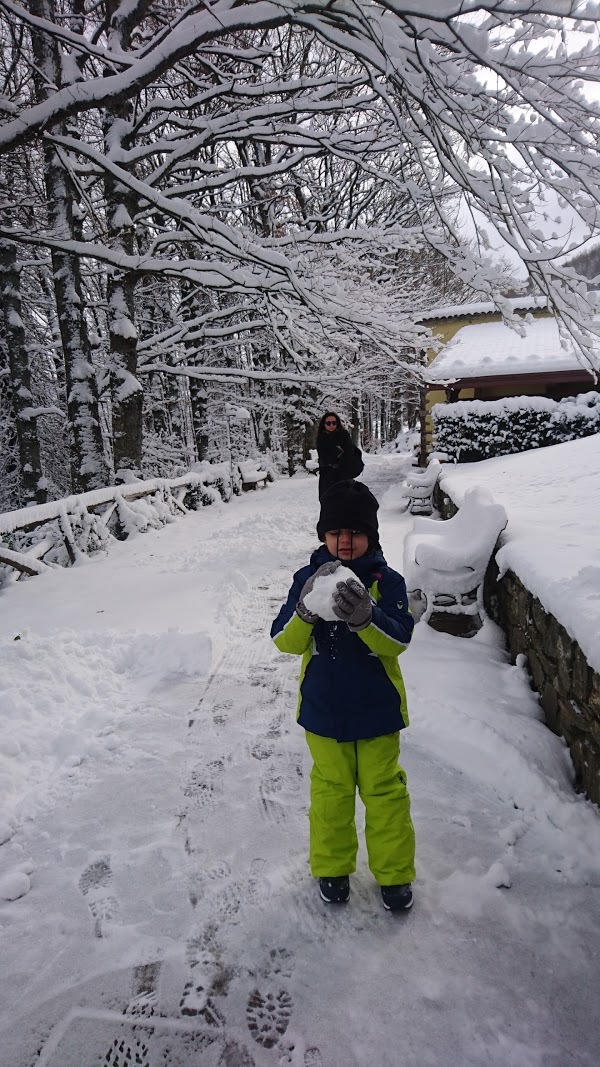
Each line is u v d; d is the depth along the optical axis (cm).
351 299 663
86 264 1260
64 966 171
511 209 362
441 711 288
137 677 372
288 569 629
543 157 376
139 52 505
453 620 396
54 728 301
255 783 256
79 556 703
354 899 192
